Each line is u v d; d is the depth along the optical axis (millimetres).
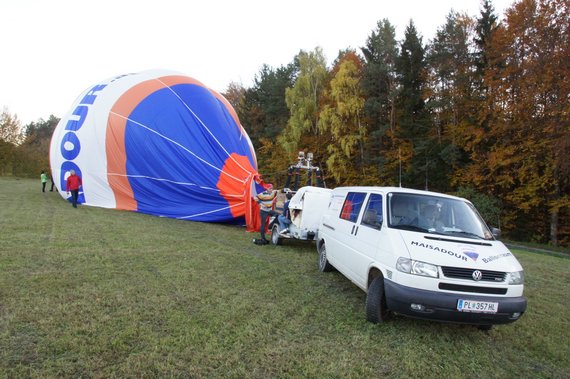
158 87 16938
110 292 5809
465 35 28766
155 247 9203
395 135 30688
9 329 4387
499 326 5664
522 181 22500
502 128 23297
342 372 3955
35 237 9312
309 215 10305
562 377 4281
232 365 3953
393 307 4793
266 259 8977
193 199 15539
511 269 4875
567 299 7516
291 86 48438
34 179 53375
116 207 16547
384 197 5980
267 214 11211
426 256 4793
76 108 18000
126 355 4008
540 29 20969
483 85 26234
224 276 7133
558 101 19672
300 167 14297
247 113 52938
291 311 5559
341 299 6273
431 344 4812
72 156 17109
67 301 5348
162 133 15852
